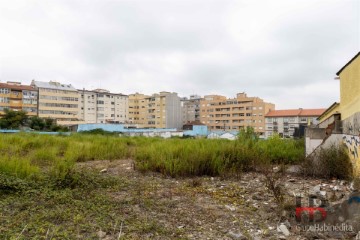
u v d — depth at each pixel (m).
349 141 7.70
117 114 96.56
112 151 12.34
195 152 8.64
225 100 97.12
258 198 5.50
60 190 5.71
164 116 96.38
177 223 4.16
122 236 3.57
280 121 82.38
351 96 7.68
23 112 55.50
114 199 5.26
